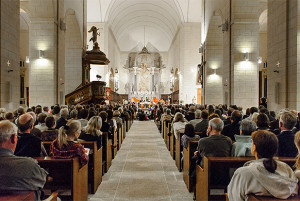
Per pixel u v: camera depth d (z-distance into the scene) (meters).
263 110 7.13
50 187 4.06
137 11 35.41
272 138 2.20
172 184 5.61
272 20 9.95
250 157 3.73
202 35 19.83
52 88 13.30
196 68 27.53
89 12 26.72
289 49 8.81
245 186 2.23
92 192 5.03
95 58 16.78
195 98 27.28
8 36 9.02
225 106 10.98
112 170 6.70
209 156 4.03
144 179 5.95
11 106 9.27
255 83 13.15
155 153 8.81
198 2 26.44
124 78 44.28
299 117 5.04
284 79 9.01
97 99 15.77
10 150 2.44
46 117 5.24
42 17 13.20
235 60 13.16
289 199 2.13
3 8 8.64
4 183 2.32
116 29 35.50
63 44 14.69
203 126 6.18
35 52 13.30
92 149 5.05
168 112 12.07
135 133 14.10
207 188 3.76
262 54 22.17
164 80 44.28
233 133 5.53
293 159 3.24
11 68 9.25
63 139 3.84
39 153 3.93
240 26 13.10
